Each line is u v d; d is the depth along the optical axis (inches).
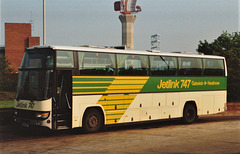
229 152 378.9
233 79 1112.8
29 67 518.9
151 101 634.8
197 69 726.5
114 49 582.2
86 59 537.6
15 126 621.0
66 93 515.2
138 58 617.3
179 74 689.0
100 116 558.6
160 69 654.5
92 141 455.5
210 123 716.0
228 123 714.2
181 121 718.5
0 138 484.1
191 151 383.6
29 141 455.8
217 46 1153.4
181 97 692.1
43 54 506.3
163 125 679.1
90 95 537.6
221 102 778.8
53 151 381.1
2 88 1125.7
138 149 394.3
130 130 589.6
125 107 590.2
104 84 557.9
